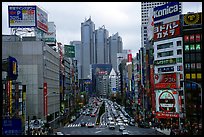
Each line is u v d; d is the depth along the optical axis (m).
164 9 120.81
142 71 156.25
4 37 117.94
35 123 94.81
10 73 86.62
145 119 121.56
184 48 112.31
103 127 100.69
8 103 80.19
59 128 98.75
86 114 167.88
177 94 110.06
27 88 115.38
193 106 103.88
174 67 115.12
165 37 120.06
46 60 125.19
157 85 116.56
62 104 161.50
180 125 92.81
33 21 118.00
